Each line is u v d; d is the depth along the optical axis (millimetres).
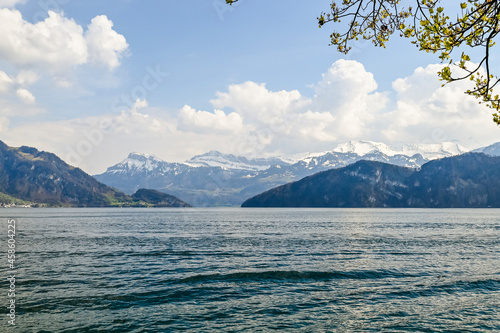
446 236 81688
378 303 26859
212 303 26625
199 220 174375
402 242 68000
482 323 22812
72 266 41031
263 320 23141
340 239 74062
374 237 78812
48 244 64250
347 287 31438
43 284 31938
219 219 186500
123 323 22391
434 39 8828
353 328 21938
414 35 9250
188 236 81938
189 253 52312
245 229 106812
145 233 90938
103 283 32438
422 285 32094
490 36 8203
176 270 38719
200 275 35938
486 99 8922
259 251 54438
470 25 8383
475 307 25969
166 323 22469
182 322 22672
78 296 28078
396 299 27859
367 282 33312
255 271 38000
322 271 37969
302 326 22156
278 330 21500
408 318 23688
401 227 116438
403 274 36688
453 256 49031
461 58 8711
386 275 36219
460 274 36750
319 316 23953
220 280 33844
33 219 181000
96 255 50125
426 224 135125
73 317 23359
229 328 21750
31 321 22547
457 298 28172
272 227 116812
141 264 42469
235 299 27656
